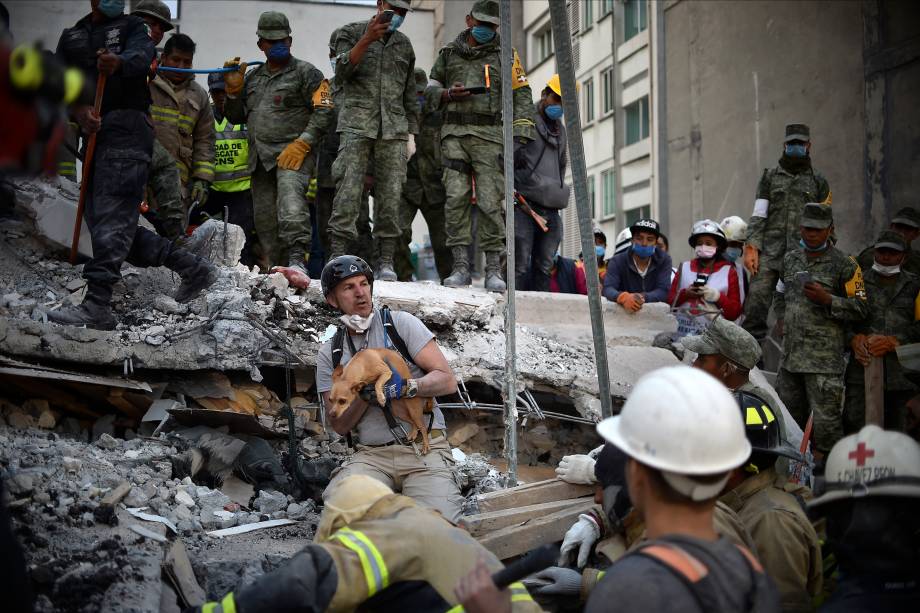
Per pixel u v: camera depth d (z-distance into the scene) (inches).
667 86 614.5
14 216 235.0
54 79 71.9
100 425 202.7
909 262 271.0
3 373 180.5
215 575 144.7
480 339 248.1
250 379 226.8
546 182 291.3
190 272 219.9
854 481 94.0
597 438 253.1
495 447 246.1
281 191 271.4
